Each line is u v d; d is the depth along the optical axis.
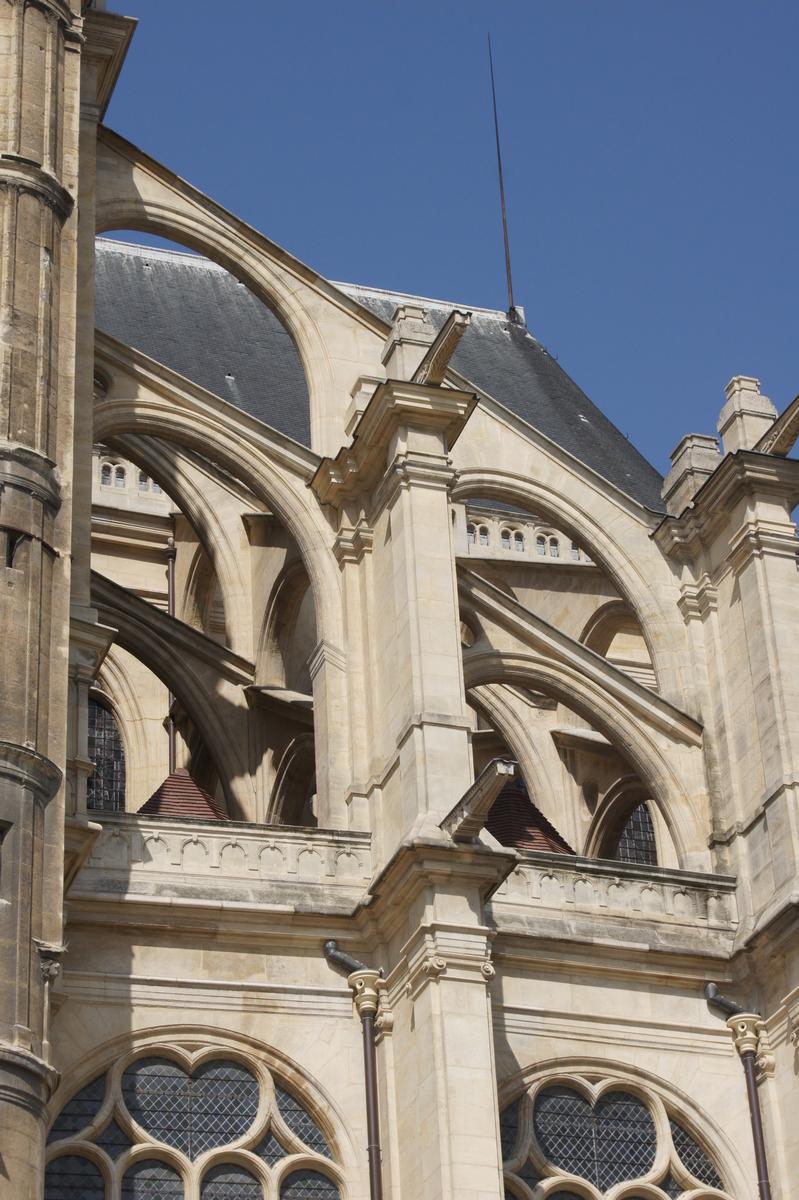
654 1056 50.97
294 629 61.84
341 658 54.28
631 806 63.72
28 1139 40.44
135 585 72.94
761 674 55.12
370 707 53.22
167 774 68.62
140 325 77.88
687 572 58.66
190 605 70.94
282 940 49.25
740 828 54.62
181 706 63.16
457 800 49.50
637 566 59.09
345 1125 47.81
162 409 56.19
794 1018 50.47
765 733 54.50
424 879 47.72
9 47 51.75
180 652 60.44
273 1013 48.47
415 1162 46.19
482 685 62.00
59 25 53.00
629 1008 51.22
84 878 48.03
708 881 53.59
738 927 53.16
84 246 53.91
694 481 59.50
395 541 53.31
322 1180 47.44
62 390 48.91
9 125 50.69
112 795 68.88
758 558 56.22
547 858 52.25
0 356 47.91
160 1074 47.41
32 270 49.25
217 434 56.41
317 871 50.31
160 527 73.62
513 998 50.25
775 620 55.38
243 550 64.75
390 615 53.06
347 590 54.88
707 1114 50.66
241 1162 47.03
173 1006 47.84
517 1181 48.50
